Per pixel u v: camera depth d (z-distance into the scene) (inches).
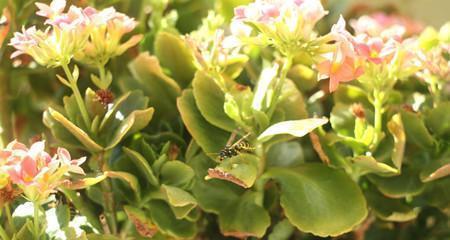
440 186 12.0
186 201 10.3
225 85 11.6
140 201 11.1
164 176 11.1
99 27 10.9
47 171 9.2
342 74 10.4
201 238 12.2
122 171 11.2
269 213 12.0
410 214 11.6
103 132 11.0
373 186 12.1
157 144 11.7
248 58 12.5
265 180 11.6
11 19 12.6
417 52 11.9
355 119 11.8
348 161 11.5
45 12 10.6
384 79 11.0
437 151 11.9
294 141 12.1
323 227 10.8
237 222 11.2
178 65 12.5
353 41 10.4
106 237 10.4
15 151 9.4
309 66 12.7
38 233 9.8
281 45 10.4
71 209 11.4
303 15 10.1
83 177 10.8
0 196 9.6
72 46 10.3
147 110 10.8
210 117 11.1
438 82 12.2
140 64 12.0
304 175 11.3
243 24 10.8
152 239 11.2
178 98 11.3
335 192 11.1
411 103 12.9
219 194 11.5
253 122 10.9
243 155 10.5
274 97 10.8
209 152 11.1
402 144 11.1
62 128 11.0
